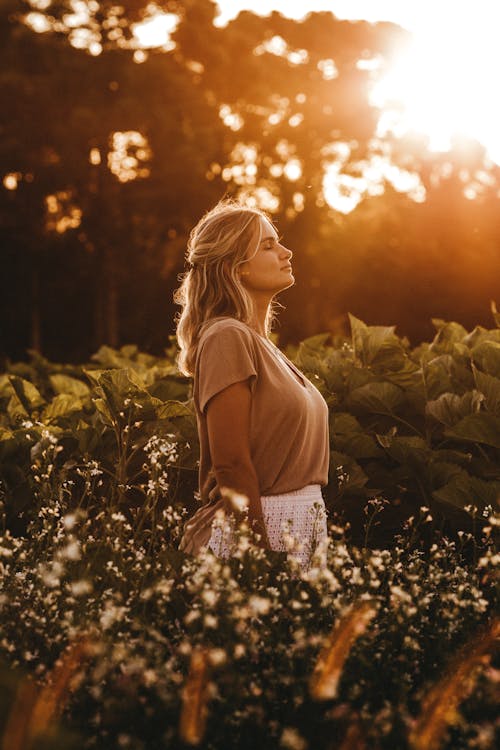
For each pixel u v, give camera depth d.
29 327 41.03
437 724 1.88
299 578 2.59
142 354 8.00
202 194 36.78
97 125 35.16
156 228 37.56
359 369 4.49
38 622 2.45
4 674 1.79
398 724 2.06
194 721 1.88
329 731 2.16
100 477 4.05
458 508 3.65
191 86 36.84
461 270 26.91
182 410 4.01
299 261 37.16
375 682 2.28
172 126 35.72
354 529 3.99
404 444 3.88
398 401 4.31
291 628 2.47
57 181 36.50
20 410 4.97
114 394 3.99
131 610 2.58
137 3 37.47
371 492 3.79
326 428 3.08
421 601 2.53
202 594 2.29
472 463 3.97
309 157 39.50
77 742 1.80
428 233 28.41
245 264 3.04
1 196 37.56
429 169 31.23
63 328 41.09
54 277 39.66
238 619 2.29
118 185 37.41
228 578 2.36
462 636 2.51
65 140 35.41
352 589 2.67
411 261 28.05
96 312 39.12
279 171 40.09
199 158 36.12
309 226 38.28
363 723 2.05
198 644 2.26
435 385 4.32
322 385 4.28
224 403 2.78
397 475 3.94
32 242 37.78
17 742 1.67
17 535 4.00
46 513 3.48
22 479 3.95
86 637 2.20
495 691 2.13
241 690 2.14
